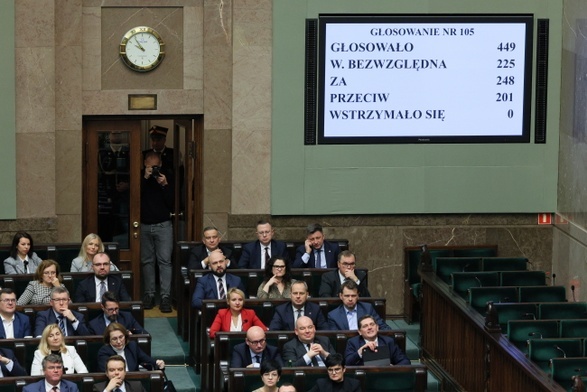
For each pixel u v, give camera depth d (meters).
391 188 22.78
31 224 21.95
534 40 22.81
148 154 22.80
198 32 22.39
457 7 22.56
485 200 23.02
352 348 17.67
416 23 22.52
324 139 22.56
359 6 22.38
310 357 17.28
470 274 20.62
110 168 22.67
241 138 22.50
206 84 22.44
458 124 22.81
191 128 22.75
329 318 18.83
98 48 22.16
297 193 22.62
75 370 17.00
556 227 23.19
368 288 23.02
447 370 20.06
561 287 20.31
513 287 20.08
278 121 22.50
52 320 18.09
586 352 17.88
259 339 17.20
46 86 21.83
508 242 23.22
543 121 22.98
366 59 22.50
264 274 20.20
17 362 16.86
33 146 21.86
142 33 22.22
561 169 22.97
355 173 22.69
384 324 18.89
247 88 22.42
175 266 23.14
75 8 21.95
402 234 22.97
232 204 22.61
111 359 16.02
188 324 20.83
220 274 19.92
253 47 22.38
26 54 21.69
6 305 17.78
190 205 22.92
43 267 19.19
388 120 22.66
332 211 22.72
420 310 21.50
